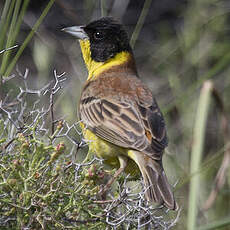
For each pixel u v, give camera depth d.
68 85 13.83
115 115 10.30
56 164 8.04
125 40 12.02
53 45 16.20
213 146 15.71
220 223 10.07
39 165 7.90
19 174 7.57
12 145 8.29
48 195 7.60
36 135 8.28
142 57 17.00
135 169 10.24
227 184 13.56
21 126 8.33
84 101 10.93
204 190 13.56
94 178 8.03
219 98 12.27
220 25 16.31
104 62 11.95
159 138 9.98
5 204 7.71
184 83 15.86
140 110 10.32
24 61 15.88
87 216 8.01
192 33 16.23
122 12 16.45
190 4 17.06
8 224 7.77
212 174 13.80
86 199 7.91
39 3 16.92
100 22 11.95
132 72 11.96
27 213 7.65
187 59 16.09
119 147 10.02
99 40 11.95
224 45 16.06
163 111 12.62
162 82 16.31
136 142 9.77
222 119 12.51
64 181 7.87
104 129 10.23
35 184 7.75
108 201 8.20
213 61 16.19
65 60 16.03
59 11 16.88
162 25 17.55
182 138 14.55
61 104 13.66
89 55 12.12
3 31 9.76
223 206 13.42
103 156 10.30
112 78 11.28
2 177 7.71
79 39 12.26
